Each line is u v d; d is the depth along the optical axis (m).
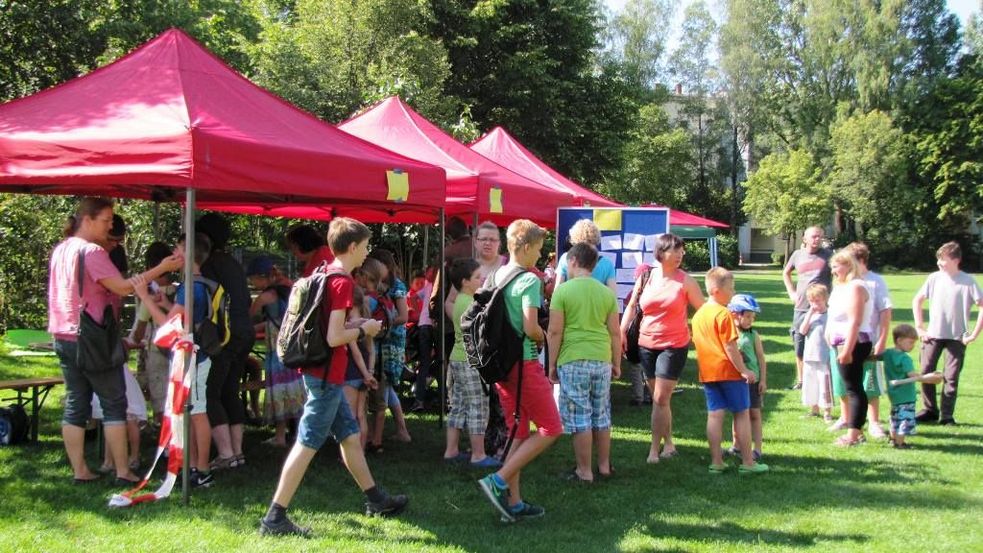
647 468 5.80
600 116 23.47
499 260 5.88
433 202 6.39
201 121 4.76
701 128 55.97
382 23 15.85
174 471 4.62
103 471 5.30
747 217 56.16
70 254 4.74
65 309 4.77
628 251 7.95
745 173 56.19
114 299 4.86
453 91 20.05
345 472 5.54
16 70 18.14
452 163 7.53
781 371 10.99
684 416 7.86
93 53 18.12
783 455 6.24
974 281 7.43
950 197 43.16
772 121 48.91
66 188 6.79
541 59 21.14
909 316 18.69
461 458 5.93
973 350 13.03
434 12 19.16
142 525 4.27
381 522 4.47
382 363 6.20
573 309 5.26
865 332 6.53
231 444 5.53
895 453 6.33
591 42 22.83
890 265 46.28
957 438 6.91
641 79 45.06
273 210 9.97
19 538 4.02
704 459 6.10
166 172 4.49
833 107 45.81
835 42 45.44
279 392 6.09
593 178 23.97
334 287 4.10
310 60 14.27
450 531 4.35
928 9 44.62
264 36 16.98
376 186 5.66
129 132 4.60
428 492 5.11
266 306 6.05
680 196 50.53
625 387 9.68
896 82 44.31
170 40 5.67
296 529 4.21
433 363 8.03
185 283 4.63
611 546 4.18
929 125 43.44
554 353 5.33
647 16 46.41
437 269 7.82
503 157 10.58
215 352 5.02
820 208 42.53
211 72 5.58
